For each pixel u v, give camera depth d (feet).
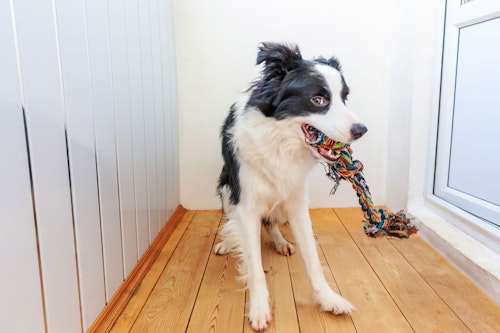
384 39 8.38
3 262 2.62
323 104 4.43
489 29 5.74
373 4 8.20
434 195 7.58
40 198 3.10
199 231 7.80
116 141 4.91
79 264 3.85
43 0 3.16
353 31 8.32
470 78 6.32
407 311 4.71
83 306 3.95
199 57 8.41
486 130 5.91
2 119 2.61
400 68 8.03
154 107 6.73
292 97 4.51
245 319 4.63
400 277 5.60
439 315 4.61
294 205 5.17
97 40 4.30
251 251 4.91
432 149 7.49
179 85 8.55
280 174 4.87
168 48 7.69
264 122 4.73
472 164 6.34
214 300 5.08
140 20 5.91
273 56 4.58
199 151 8.87
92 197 4.17
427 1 7.23
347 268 5.93
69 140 3.62
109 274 4.69
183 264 6.24
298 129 4.65
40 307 3.11
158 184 7.06
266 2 8.16
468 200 6.36
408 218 7.23
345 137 4.20
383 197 9.11
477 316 4.57
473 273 5.39
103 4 4.48
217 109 8.65
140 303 4.99
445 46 7.01
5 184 2.64
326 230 7.67
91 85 4.13
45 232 3.18
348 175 5.07
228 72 8.47
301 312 4.74
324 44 8.36
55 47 3.36
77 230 3.81
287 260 6.34
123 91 5.16
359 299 5.01
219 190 6.72
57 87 3.39
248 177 5.01
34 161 3.01
